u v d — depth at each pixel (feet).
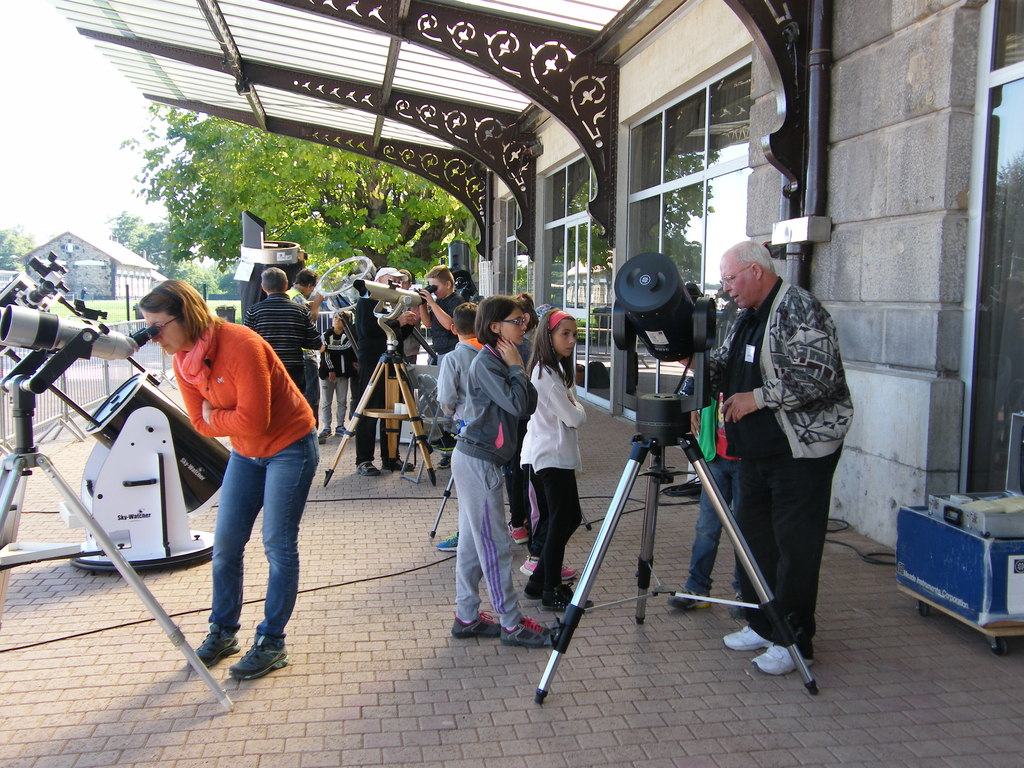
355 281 24.48
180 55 34.47
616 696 9.86
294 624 12.01
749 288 10.24
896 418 14.90
